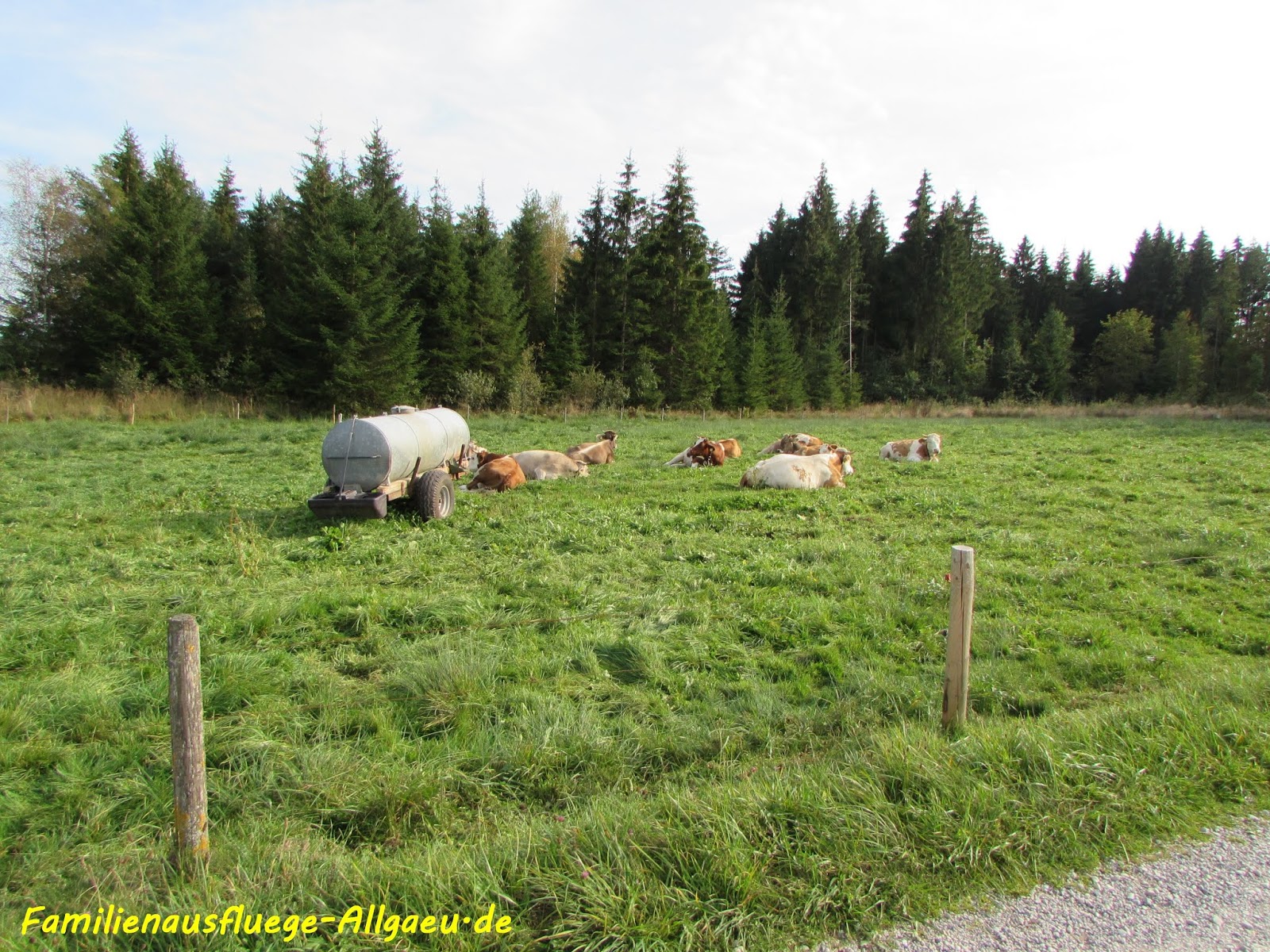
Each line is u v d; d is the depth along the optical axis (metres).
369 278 28.98
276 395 29.27
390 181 36.62
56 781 3.75
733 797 3.38
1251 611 6.48
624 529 9.14
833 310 54.81
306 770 3.80
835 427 28.56
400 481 9.56
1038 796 3.46
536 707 4.52
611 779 3.87
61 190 34.12
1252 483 12.28
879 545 8.44
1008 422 31.28
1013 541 8.48
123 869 3.08
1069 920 2.81
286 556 8.02
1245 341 45.94
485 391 31.91
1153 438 21.19
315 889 2.91
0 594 6.46
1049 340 54.75
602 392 35.66
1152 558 7.96
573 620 6.02
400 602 6.38
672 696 4.82
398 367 29.53
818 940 2.73
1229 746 3.89
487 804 3.69
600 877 2.90
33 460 15.39
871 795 3.42
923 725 4.25
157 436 19.64
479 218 35.97
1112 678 5.15
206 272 33.91
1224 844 3.22
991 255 66.81
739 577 7.15
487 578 7.21
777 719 4.48
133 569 7.42
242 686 4.69
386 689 4.86
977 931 2.76
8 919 2.77
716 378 41.91
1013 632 5.81
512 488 12.29
